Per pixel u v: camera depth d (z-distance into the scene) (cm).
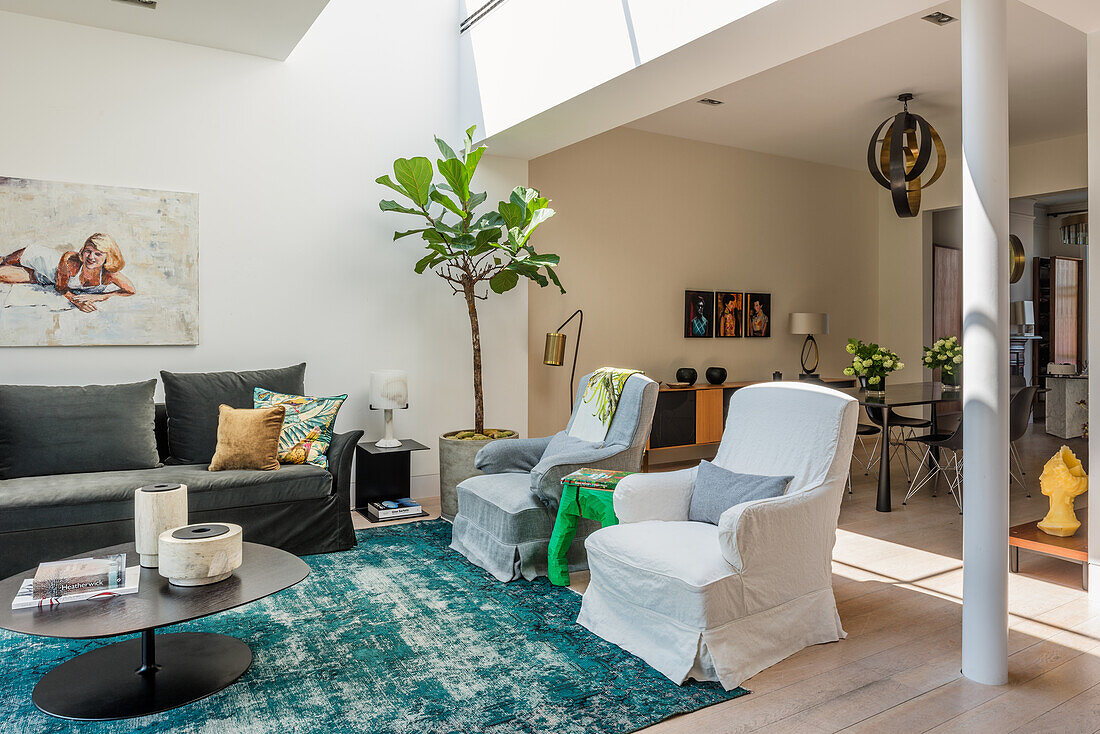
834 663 269
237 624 304
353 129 496
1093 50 319
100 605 225
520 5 457
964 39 256
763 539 263
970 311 257
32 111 404
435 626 303
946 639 291
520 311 566
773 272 764
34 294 407
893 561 387
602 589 296
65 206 412
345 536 407
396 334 518
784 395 319
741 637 259
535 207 473
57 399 386
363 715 231
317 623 305
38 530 333
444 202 467
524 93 454
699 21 325
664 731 223
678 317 697
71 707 231
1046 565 380
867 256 845
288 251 478
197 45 446
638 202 666
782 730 223
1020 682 254
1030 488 550
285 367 479
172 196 439
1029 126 647
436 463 539
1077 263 1068
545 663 268
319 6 393
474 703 239
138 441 397
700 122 641
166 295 440
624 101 418
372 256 507
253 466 394
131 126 429
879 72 514
